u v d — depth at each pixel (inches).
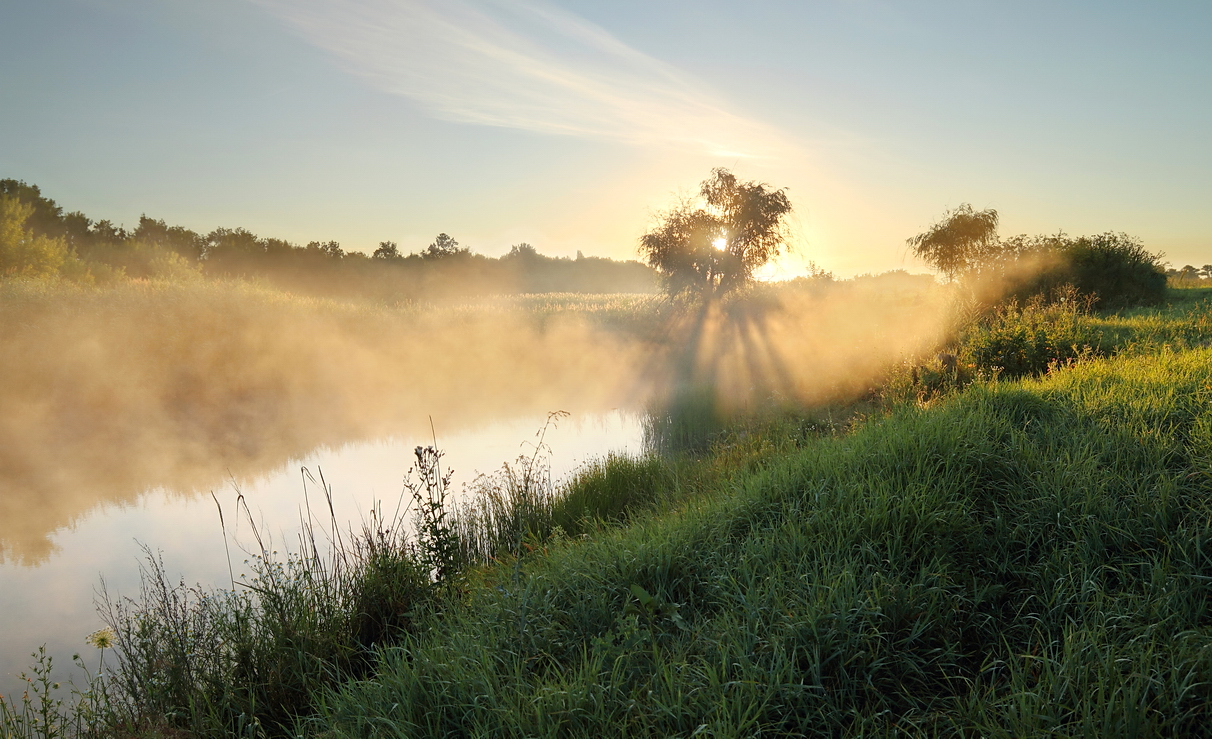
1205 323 461.1
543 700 117.3
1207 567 135.3
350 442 464.8
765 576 152.9
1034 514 164.9
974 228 1076.5
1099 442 194.5
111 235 2305.6
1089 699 104.3
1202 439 180.5
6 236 1104.8
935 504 168.7
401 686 131.1
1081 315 606.2
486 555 249.6
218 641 178.4
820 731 111.7
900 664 125.0
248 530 291.6
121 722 153.8
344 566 221.9
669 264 1002.1
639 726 113.5
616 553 176.4
